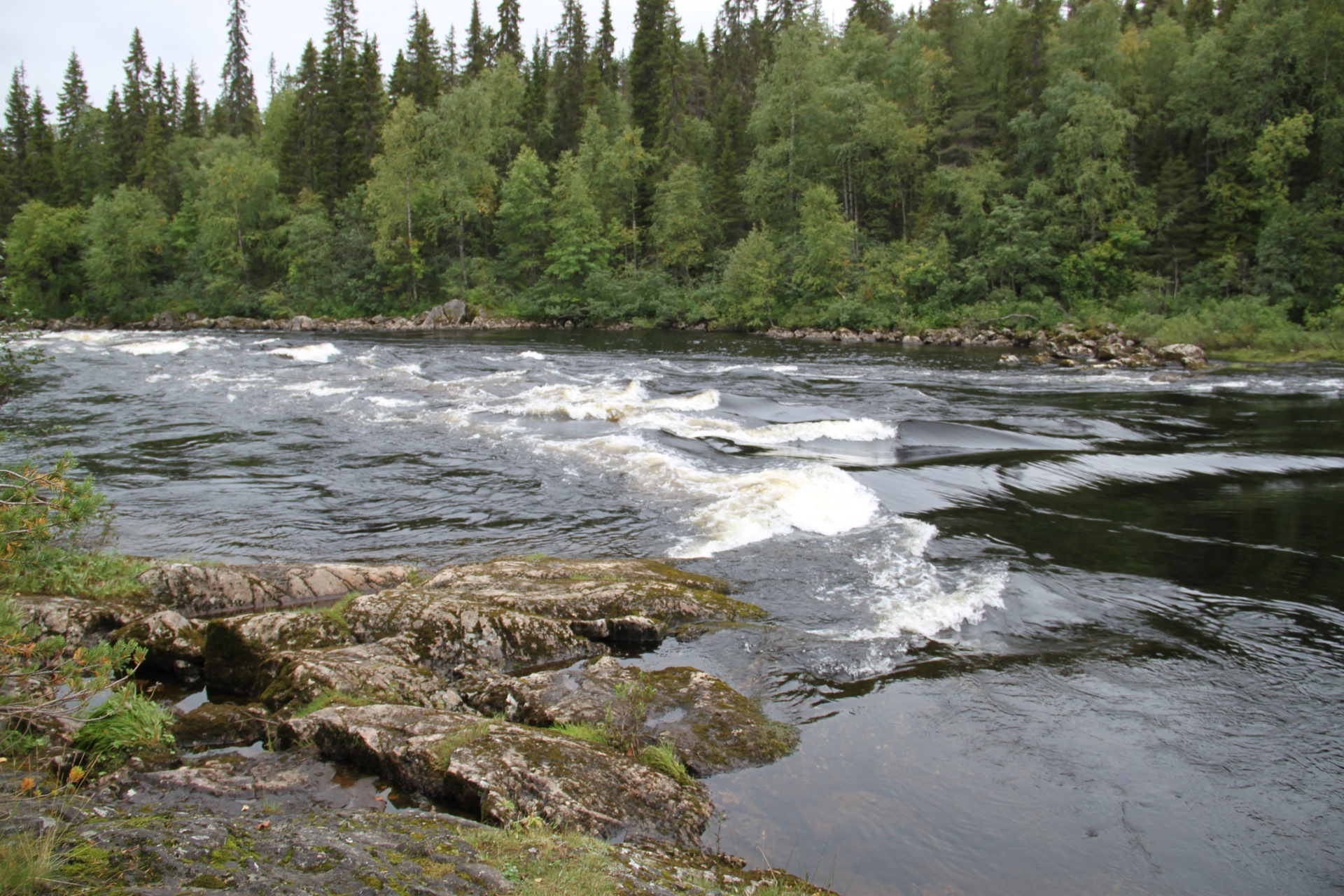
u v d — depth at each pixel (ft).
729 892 12.66
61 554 25.26
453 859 12.07
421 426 51.80
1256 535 33.65
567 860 12.57
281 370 75.72
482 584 25.62
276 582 25.89
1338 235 131.23
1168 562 30.07
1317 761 17.46
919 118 183.11
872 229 178.19
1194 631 24.11
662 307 169.68
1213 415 62.85
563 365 84.28
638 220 204.23
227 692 20.62
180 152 251.19
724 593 26.73
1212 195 149.79
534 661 21.97
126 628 21.43
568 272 175.73
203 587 25.16
